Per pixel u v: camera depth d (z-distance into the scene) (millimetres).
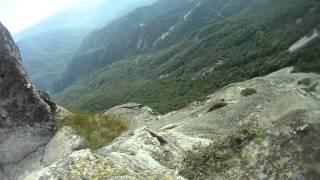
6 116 11812
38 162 11258
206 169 9898
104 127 13695
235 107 20562
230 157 9938
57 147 11398
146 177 9500
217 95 43438
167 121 30703
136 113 34594
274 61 122625
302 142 9086
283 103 10930
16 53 12500
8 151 11555
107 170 9234
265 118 10648
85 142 11602
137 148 11367
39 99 12625
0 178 11094
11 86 12016
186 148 12367
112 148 11398
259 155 9523
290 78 72062
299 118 9609
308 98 11031
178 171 10031
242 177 9266
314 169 8602
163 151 11578
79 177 8953
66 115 13906
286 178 8727
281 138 9484
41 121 12461
